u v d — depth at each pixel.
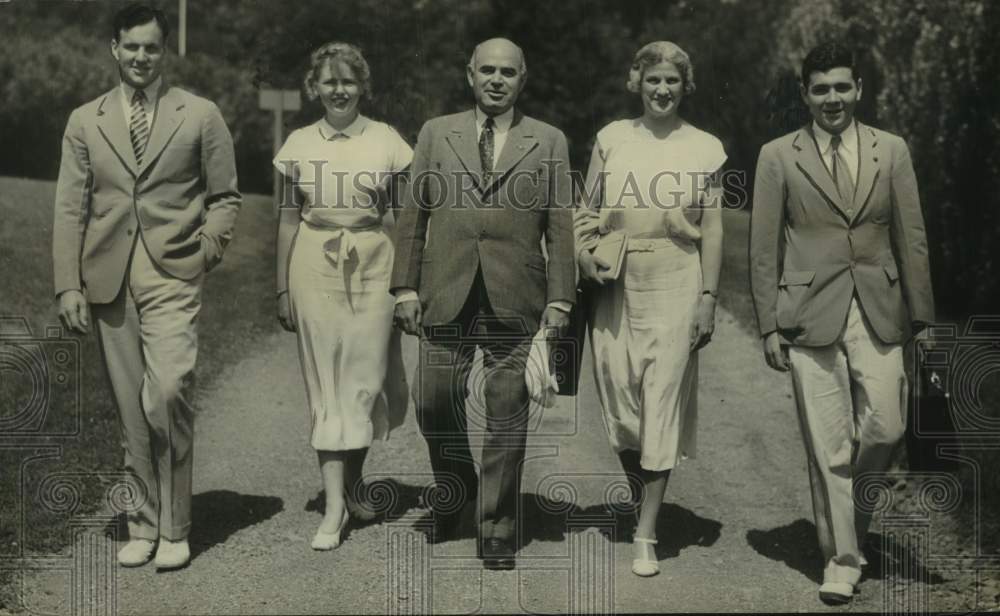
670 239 4.33
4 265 5.99
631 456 4.53
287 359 5.94
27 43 6.34
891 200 4.27
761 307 4.29
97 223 4.33
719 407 5.65
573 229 4.34
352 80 4.50
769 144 4.32
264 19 7.38
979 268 6.12
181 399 4.34
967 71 6.07
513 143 4.29
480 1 7.35
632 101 7.34
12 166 6.38
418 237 4.34
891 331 4.21
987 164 6.06
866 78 6.29
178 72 8.61
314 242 4.49
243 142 9.02
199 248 4.36
